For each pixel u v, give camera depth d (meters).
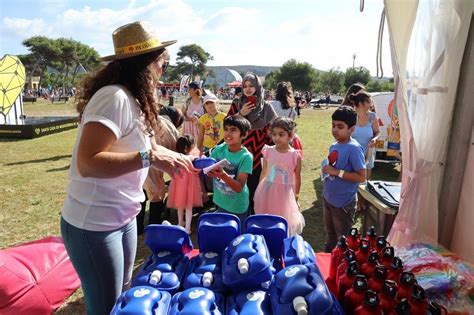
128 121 1.47
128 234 1.70
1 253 2.55
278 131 3.06
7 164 7.45
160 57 1.60
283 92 4.84
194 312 1.24
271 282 1.43
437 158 2.12
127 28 1.49
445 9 1.97
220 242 1.67
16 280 2.38
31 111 21.28
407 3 1.90
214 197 3.08
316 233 4.18
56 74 71.44
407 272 1.43
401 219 2.21
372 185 2.91
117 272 1.62
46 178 6.33
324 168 2.84
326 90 63.72
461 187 2.21
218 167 2.44
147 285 1.47
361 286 1.37
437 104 2.04
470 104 2.11
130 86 1.51
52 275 2.56
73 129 13.66
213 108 4.93
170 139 3.57
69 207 1.54
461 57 2.02
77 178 1.52
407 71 2.06
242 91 3.80
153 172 3.64
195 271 1.55
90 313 1.67
